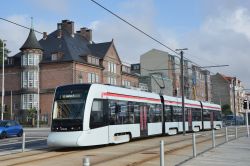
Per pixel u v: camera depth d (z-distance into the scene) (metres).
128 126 25.48
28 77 69.31
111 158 17.05
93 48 77.56
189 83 103.12
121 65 82.56
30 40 69.88
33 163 15.68
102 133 22.19
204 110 44.47
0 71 73.25
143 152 19.52
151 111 29.80
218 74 132.12
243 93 149.62
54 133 21.12
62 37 72.25
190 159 16.50
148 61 94.50
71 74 67.38
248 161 15.89
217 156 17.62
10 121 36.81
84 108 21.14
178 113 35.97
